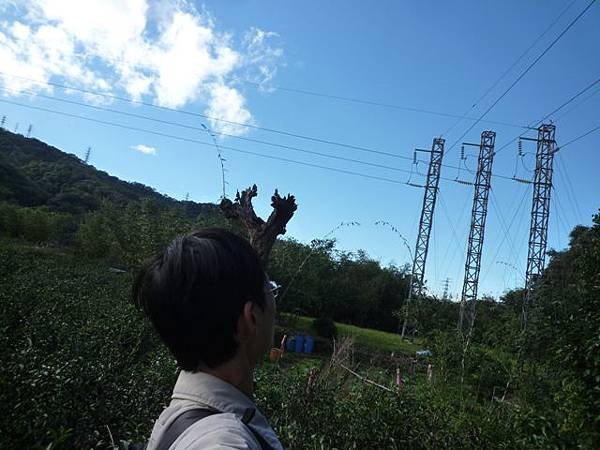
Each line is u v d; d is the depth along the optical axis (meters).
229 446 0.82
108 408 3.62
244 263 1.08
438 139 36.09
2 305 5.67
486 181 35.41
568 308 5.40
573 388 4.61
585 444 4.32
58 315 6.93
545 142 31.39
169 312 1.03
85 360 4.20
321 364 8.02
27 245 28.44
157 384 4.24
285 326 24.70
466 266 34.56
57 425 3.12
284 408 4.49
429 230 35.03
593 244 5.39
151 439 0.98
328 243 24.22
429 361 9.32
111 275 17.73
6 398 2.96
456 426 4.91
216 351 1.03
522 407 5.35
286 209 7.24
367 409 4.61
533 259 30.23
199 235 1.11
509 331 9.26
